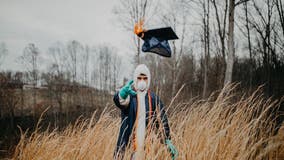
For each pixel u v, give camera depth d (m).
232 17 7.96
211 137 2.47
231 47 7.88
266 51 10.94
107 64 53.94
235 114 2.76
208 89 16.30
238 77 14.25
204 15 16.28
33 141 3.62
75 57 54.22
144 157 2.28
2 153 4.39
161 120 2.44
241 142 2.51
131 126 2.47
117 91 2.49
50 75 37.59
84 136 3.17
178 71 20.47
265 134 2.76
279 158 2.49
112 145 2.84
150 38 2.50
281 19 9.23
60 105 23.84
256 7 10.98
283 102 3.81
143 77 2.47
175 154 2.38
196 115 2.89
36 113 21.34
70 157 2.96
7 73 25.69
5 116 21.19
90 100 28.55
